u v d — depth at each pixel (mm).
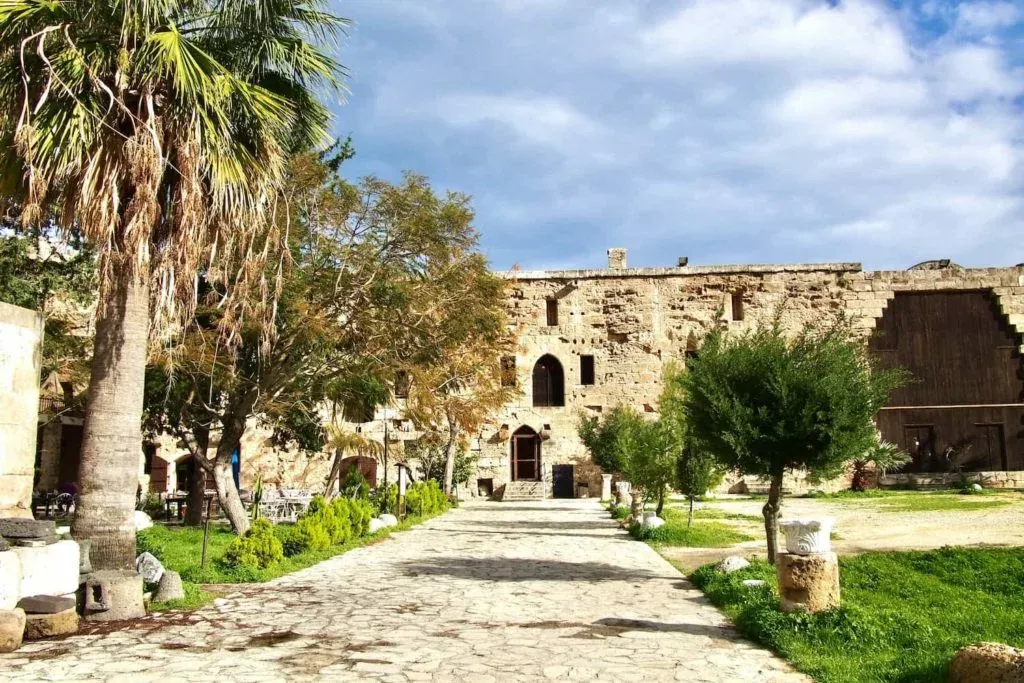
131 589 10039
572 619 10125
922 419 42562
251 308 18031
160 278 10727
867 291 44406
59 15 9672
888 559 14781
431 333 22734
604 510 34000
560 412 45531
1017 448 42062
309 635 9062
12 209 10914
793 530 9539
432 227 21328
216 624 9664
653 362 45750
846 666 7457
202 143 10406
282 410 20938
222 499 19859
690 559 16406
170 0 10055
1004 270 43594
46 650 8203
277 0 11625
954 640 8539
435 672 7406
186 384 20188
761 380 13672
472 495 44688
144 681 6980
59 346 21719
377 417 31422
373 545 19812
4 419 10070
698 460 20844
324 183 20844
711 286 46250
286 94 12500
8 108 9539
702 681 7137
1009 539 17172
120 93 9844
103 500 10305
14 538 9094
